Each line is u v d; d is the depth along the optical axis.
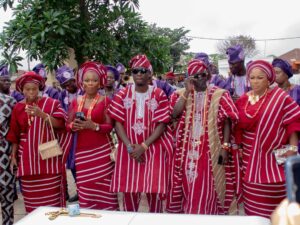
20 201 5.55
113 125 3.92
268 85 3.46
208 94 3.68
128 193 3.94
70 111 3.99
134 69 3.73
